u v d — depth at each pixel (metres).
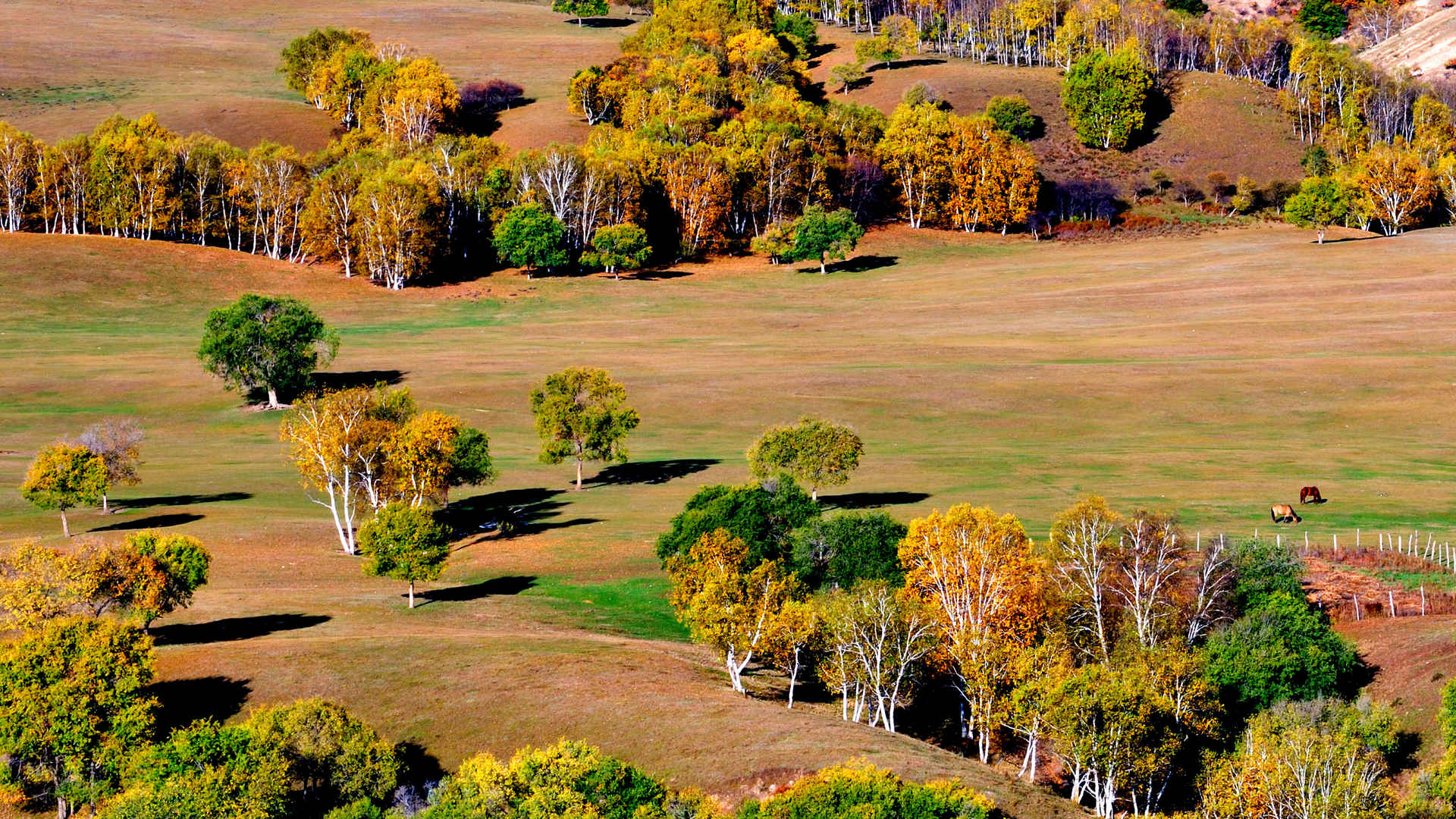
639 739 85.56
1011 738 98.62
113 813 78.44
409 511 119.81
